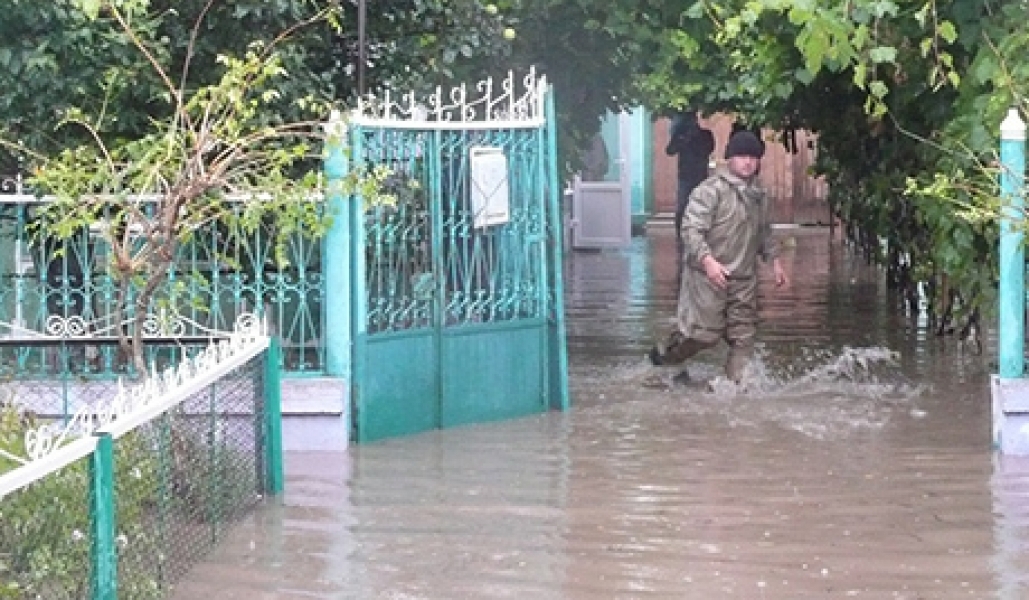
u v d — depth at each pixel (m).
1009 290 13.67
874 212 24.97
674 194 42.28
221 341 12.14
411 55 16.34
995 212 13.73
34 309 13.83
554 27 20.08
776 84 16.64
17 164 14.31
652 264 32.03
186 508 10.35
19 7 13.61
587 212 35.78
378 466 13.41
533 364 15.77
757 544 11.00
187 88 14.64
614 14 19.11
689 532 11.31
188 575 10.27
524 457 13.75
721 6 17.00
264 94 12.12
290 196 12.36
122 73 13.84
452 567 10.52
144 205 13.34
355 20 15.86
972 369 18.00
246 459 11.88
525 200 15.66
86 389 13.30
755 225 17.03
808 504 12.05
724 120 39.59
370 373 14.36
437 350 14.98
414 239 14.82
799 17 14.74
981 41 15.10
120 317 12.09
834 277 28.48
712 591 9.99
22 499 8.27
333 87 15.56
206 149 11.93
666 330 21.83
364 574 10.37
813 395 16.58
